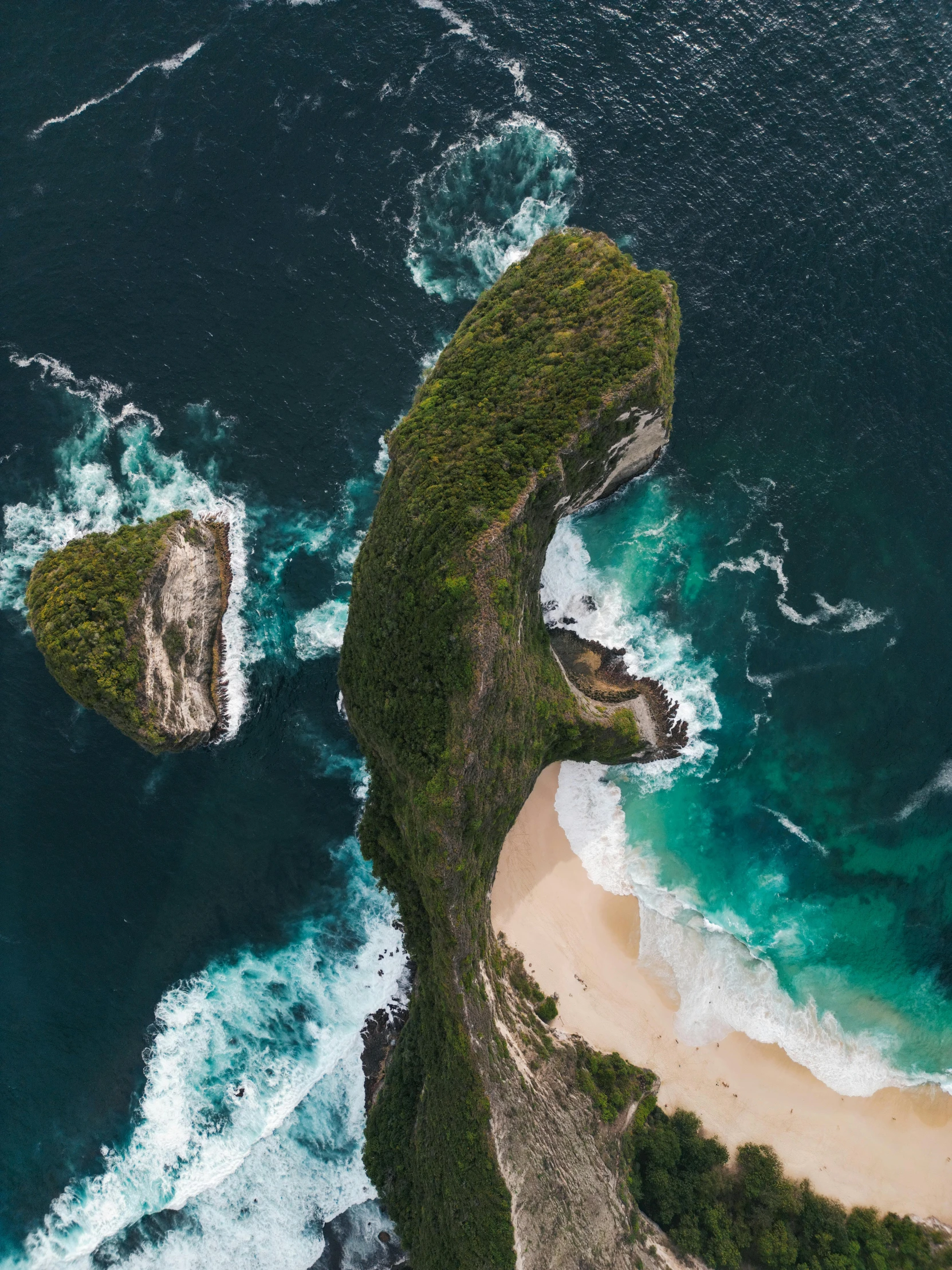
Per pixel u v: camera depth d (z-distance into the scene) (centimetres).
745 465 6688
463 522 5066
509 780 5391
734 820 6406
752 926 6284
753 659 6488
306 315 6962
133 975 6094
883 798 6328
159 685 5744
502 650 5100
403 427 5769
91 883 6119
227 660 6531
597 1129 5569
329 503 6706
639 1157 5809
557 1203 5088
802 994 6181
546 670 5759
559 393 5491
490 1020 5412
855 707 6400
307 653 6538
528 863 6359
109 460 6719
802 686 6456
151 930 6141
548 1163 5169
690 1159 5784
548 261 6244
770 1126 5975
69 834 6141
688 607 6562
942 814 6284
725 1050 6109
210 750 6369
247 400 6812
